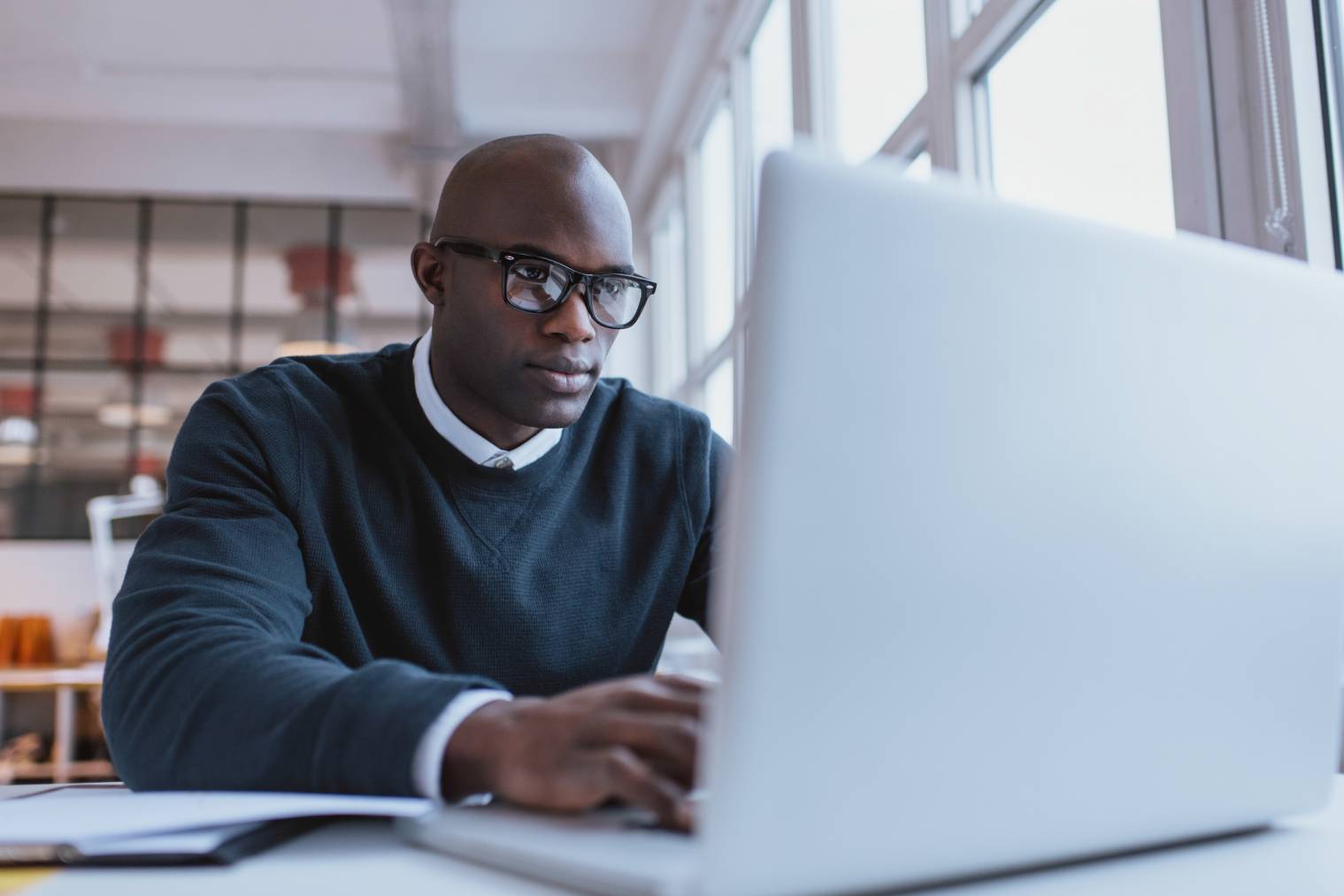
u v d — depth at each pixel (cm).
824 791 34
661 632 113
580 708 45
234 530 81
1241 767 46
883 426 35
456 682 50
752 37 383
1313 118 117
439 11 405
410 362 108
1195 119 129
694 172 467
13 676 394
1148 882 41
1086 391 39
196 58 514
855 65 281
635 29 496
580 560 108
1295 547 47
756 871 33
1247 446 45
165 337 579
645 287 102
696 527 118
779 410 33
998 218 38
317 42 502
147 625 63
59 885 38
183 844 41
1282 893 39
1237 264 45
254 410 97
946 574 36
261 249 592
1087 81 168
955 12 215
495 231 96
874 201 35
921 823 36
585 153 101
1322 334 47
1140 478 41
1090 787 41
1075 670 40
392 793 47
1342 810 58
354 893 37
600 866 36
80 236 580
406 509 101
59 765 401
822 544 34
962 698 37
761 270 33
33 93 515
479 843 41
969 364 37
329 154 599
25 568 541
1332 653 49
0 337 567
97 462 562
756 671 33
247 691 53
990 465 37
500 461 105
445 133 514
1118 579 41
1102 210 164
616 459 116
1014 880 41
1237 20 125
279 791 50
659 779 41
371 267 598
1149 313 41
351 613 95
